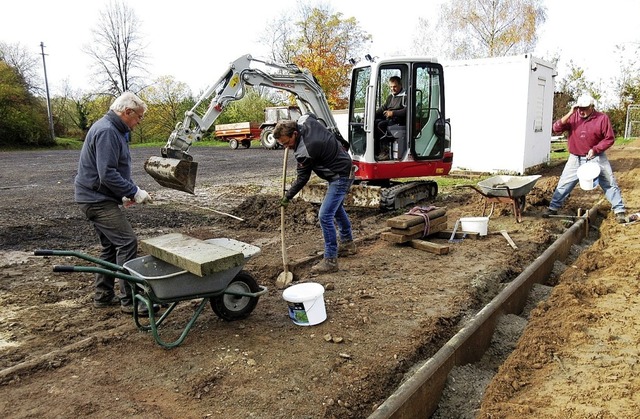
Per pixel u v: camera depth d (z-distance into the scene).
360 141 9.45
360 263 5.88
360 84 9.51
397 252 6.32
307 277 5.39
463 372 3.53
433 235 7.14
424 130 9.38
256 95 44.06
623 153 19.16
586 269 5.83
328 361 3.56
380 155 9.21
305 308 4.09
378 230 7.57
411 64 8.90
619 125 32.59
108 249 4.59
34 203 10.06
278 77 8.20
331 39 39.59
